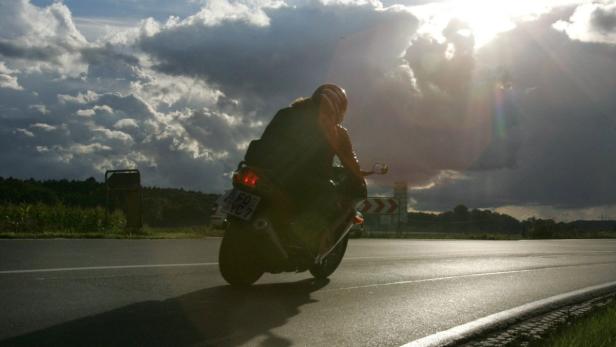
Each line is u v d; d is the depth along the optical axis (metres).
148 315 5.42
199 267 8.66
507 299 7.57
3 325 4.85
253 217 6.58
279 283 7.71
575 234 35.59
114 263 8.68
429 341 5.16
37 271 7.56
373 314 6.13
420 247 15.77
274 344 4.77
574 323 6.18
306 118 6.96
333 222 7.26
